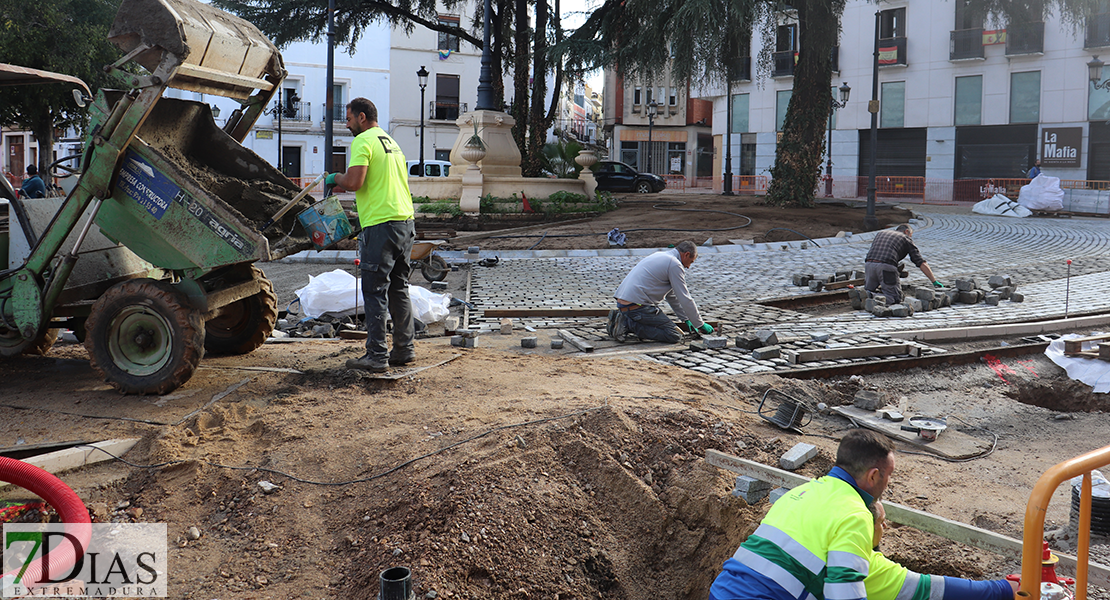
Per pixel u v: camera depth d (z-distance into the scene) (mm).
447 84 51500
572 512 4766
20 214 6512
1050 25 34875
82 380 6488
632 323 8539
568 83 26438
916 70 38625
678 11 20734
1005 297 11805
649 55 23031
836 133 41406
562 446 5199
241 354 7371
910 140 39656
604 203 25031
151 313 5977
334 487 4707
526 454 4996
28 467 3928
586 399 5918
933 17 37781
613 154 58406
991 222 25500
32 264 6191
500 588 4152
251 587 3949
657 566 4828
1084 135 34656
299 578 4023
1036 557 2887
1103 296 12070
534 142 26766
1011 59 36031
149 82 5539
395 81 50375
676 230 20234
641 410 5746
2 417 5516
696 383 6793
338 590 3949
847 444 3174
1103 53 33844
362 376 6340
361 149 6145
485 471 4727
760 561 3041
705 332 8711
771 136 43312
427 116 51250
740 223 21594
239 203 6715
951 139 38000
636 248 18312
